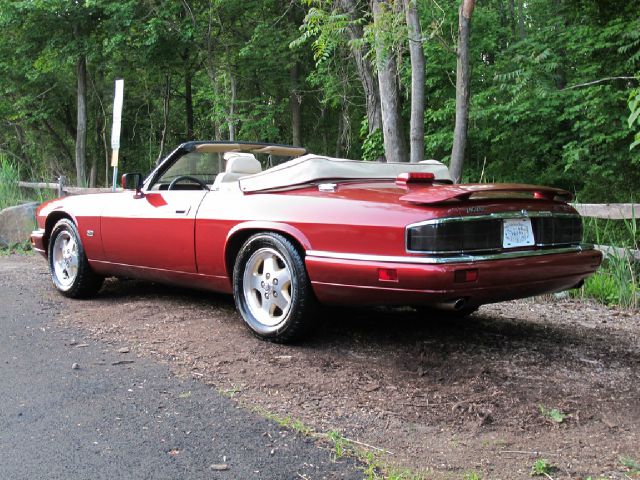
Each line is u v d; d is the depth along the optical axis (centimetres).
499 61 1398
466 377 360
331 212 378
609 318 536
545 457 269
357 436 288
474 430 296
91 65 2364
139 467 256
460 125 730
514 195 384
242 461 262
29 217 1041
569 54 1340
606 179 1243
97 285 579
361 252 361
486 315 525
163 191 499
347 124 1758
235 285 433
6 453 269
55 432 290
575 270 394
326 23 771
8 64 2333
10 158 2783
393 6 716
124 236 518
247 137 2123
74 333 459
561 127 1405
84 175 2295
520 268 357
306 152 549
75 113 2830
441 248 337
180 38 1998
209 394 336
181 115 2858
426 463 262
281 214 403
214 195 458
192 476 249
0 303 565
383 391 340
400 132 867
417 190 374
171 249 481
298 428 293
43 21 2058
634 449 276
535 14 2036
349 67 1642
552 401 328
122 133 2906
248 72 2034
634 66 1129
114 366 383
